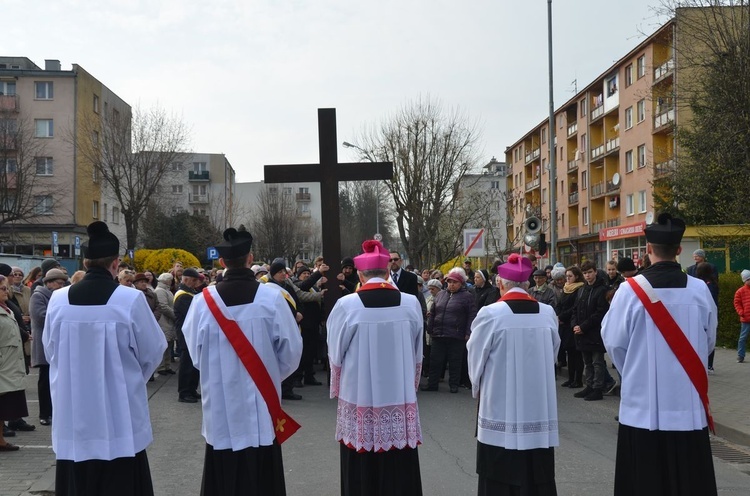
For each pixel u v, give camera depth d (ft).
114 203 170.81
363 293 17.12
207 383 15.29
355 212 237.86
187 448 25.67
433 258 127.24
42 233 145.89
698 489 14.87
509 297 16.89
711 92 64.85
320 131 36.22
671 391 14.90
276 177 36.17
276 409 15.37
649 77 131.64
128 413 14.29
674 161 91.45
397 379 16.87
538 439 16.33
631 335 15.39
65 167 148.66
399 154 122.72
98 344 14.21
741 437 26.76
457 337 37.68
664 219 15.70
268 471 15.33
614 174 153.07
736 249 78.13
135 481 14.49
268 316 15.47
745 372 42.01
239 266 15.85
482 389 16.83
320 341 43.86
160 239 165.48
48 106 148.46
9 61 167.22
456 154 123.44
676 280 15.33
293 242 227.40
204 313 15.38
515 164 241.76
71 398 14.17
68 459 14.15
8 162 128.36
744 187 64.44
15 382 24.97
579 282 39.06
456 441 26.12
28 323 34.53
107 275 14.84
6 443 25.05
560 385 40.50
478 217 129.18
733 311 54.65
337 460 23.62
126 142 136.56
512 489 16.25
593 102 169.17
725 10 63.93
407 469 16.81
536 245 57.36
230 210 252.83
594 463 23.17
